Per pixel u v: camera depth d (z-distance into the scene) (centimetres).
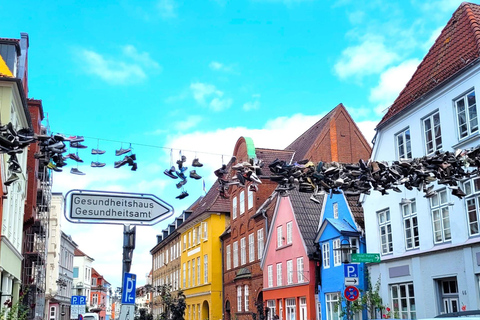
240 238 4066
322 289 2766
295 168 680
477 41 1911
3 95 1956
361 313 2430
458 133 1911
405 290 2172
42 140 588
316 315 2788
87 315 4528
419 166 738
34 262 3597
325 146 3791
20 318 1505
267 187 3841
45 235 4009
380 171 721
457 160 748
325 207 2922
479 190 1798
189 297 5109
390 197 2286
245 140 4000
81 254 9625
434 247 1994
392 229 2261
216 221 4603
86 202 660
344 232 2539
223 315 4366
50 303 6194
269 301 3416
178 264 5712
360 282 2433
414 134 2155
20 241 2556
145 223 685
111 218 668
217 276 4484
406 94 2294
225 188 702
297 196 3186
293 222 3102
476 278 1778
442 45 2194
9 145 572
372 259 1955
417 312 2064
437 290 1980
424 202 2067
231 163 725
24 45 2933
